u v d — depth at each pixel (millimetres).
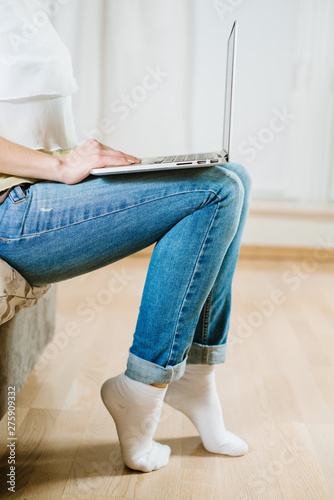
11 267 896
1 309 879
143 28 2840
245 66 2889
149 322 931
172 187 884
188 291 913
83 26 2811
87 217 869
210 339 1082
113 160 873
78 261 911
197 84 2908
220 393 1439
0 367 1049
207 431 1138
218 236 899
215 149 2986
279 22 2844
